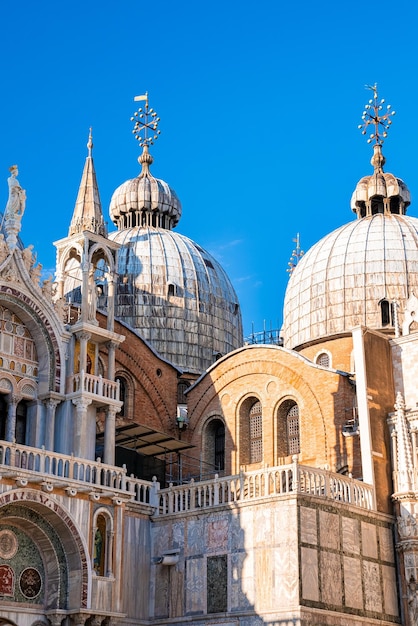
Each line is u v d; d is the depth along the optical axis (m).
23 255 43.69
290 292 68.88
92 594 39.34
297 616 37.62
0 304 43.06
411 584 42.53
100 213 47.53
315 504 40.06
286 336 68.56
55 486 39.00
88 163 49.03
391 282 64.44
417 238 66.50
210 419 56.09
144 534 43.00
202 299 74.25
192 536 41.97
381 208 71.75
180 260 75.12
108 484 41.62
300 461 50.88
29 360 43.69
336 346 61.00
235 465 53.94
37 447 42.66
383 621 41.41
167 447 51.94
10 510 38.47
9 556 38.69
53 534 39.66
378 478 44.03
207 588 40.75
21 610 38.44
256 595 39.12
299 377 52.41
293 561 38.47
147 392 58.03
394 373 46.91
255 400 54.94
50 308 44.12
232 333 76.12
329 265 66.38
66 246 46.75
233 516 40.88
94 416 43.84
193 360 72.25
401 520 43.47
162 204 79.88
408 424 45.12
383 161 73.44
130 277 73.06
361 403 45.00
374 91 74.75
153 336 71.69
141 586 42.22
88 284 45.38
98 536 40.72
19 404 43.47
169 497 43.44
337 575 39.94
